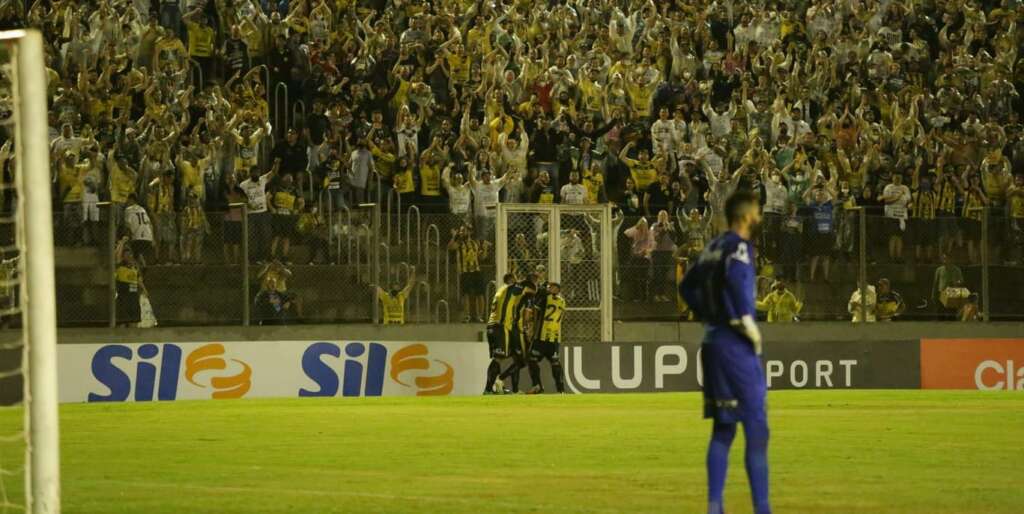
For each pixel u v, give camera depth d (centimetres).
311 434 4422
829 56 9462
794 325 7775
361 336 7200
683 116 8638
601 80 8788
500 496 2962
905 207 8331
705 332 2400
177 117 7638
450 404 5803
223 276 7081
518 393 6906
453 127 8281
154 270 6988
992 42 9975
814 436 4353
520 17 9025
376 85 8225
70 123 7119
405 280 7325
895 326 7906
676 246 7750
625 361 7075
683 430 4541
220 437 4331
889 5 9825
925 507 2812
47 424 2539
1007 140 9244
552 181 8062
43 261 2548
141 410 5497
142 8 8212
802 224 7862
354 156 7656
